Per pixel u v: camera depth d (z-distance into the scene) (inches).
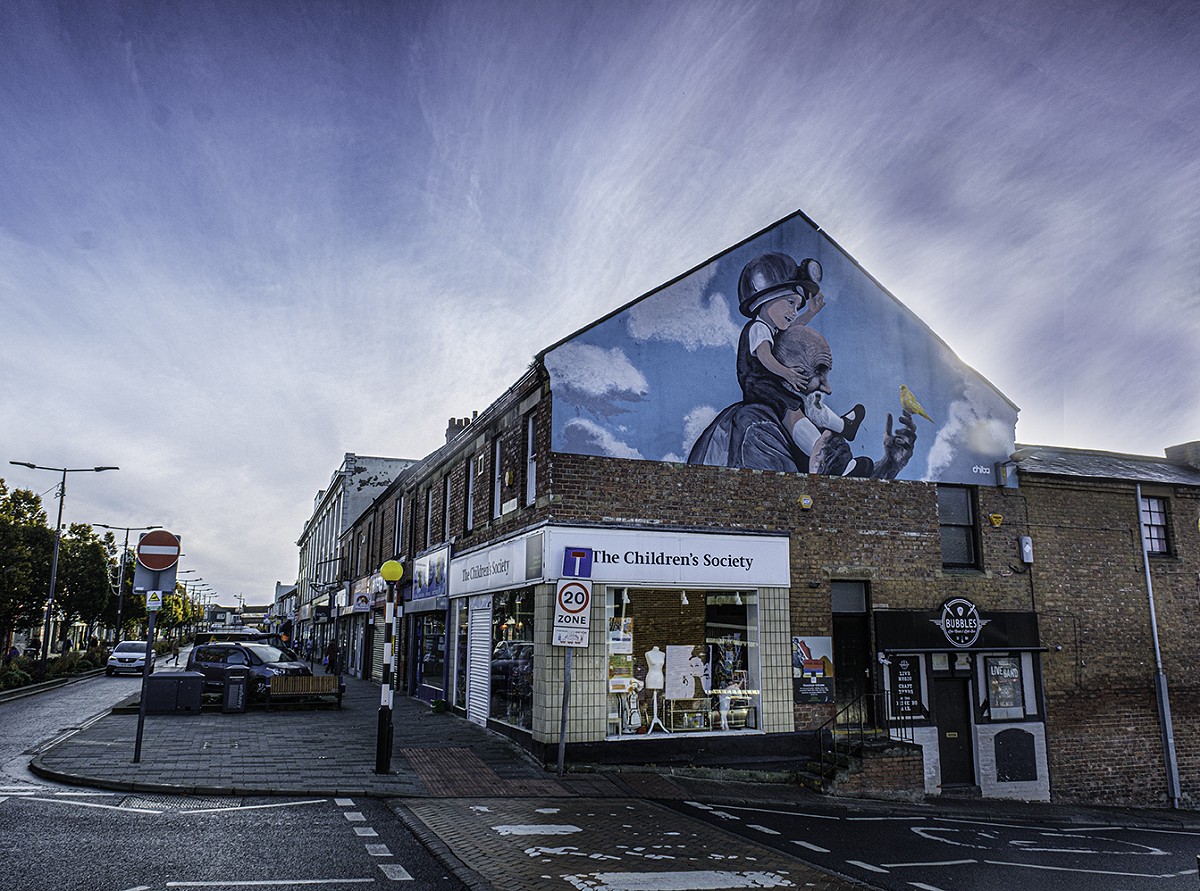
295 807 385.7
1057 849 426.0
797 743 577.6
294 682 779.4
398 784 448.5
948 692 639.8
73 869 271.4
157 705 719.1
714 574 575.2
